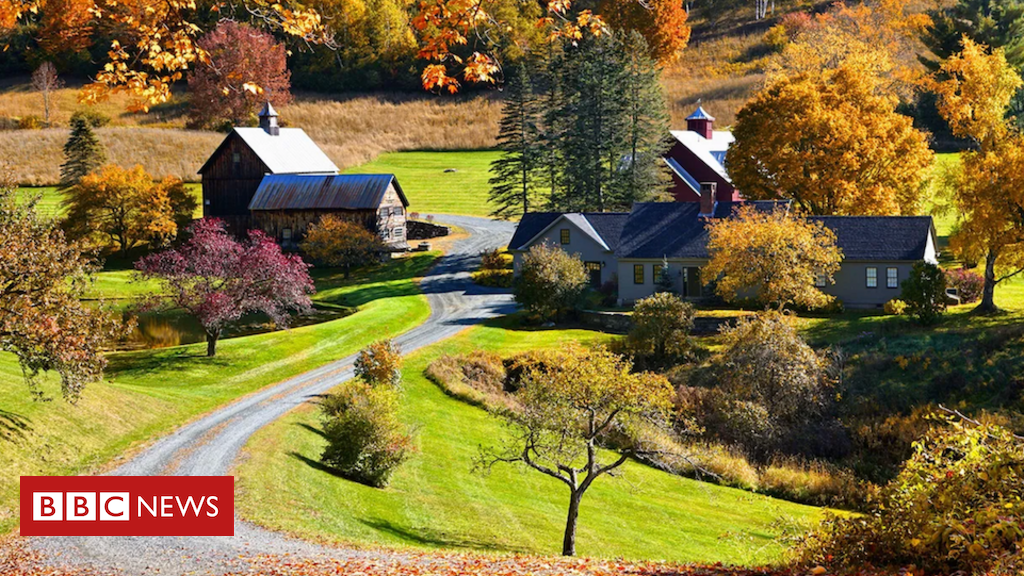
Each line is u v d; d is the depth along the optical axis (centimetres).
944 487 1475
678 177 9488
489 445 4169
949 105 6475
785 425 4444
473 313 6919
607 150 9025
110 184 9400
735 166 7712
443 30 1355
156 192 9525
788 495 3862
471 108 15512
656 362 5456
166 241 9288
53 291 2778
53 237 2842
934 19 12031
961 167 5731
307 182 9688
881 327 5481
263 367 5278
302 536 2466
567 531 2822
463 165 13725
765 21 16888
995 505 1355
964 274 6450
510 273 8238
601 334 6059
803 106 7244
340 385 4831
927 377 4700
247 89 1551
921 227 6388
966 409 4384
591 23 1436
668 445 4072
